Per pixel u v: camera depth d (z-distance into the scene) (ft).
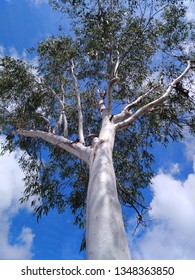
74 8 29.19
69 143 21.77
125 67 30.94
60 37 31.83
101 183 14.90
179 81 27.09
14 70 32.19
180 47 30.86
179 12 30.14
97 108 31.99
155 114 30.07
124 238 12.48
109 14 29.01
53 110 32.48
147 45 30.25
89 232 12.77
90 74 31.78
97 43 29.04
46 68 32.40
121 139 31.91
